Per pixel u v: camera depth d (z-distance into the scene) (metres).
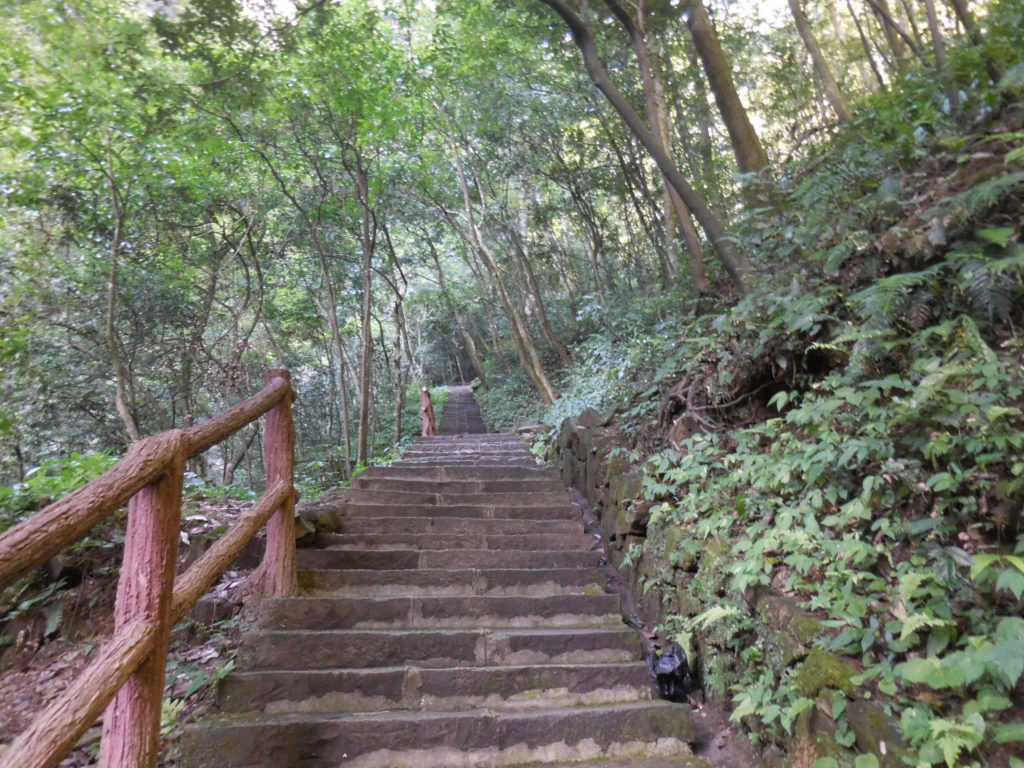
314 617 2.79
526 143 11.62
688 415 3.85
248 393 10.67
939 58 4.18
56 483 3.95
